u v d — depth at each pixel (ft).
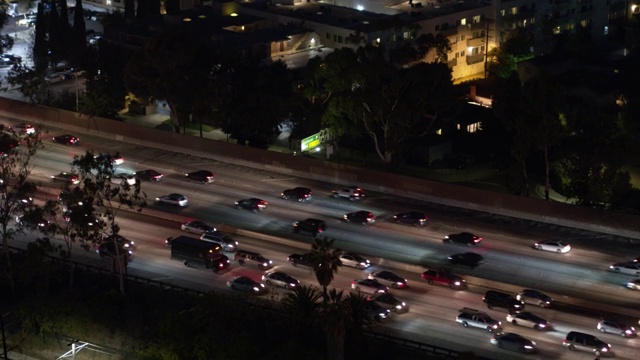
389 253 504.84
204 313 417.28
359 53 619.67
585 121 569.64
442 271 471.21
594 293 466.29
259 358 407.03
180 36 639.76
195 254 482.28
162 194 573.74
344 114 618.44
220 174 606.96
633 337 426.10
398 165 643.45
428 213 553.64
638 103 634.02
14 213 497.05
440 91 596.29
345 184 592.60
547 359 409.08
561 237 524.52
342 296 452.76
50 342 441.68
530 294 453.99
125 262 467.93
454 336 426.10
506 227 537.24
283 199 570.05
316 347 411.95
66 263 483.10
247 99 626.23
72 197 451.12
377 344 406.21
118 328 435.12
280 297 453.58
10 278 466.29
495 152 654.94
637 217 524.52
